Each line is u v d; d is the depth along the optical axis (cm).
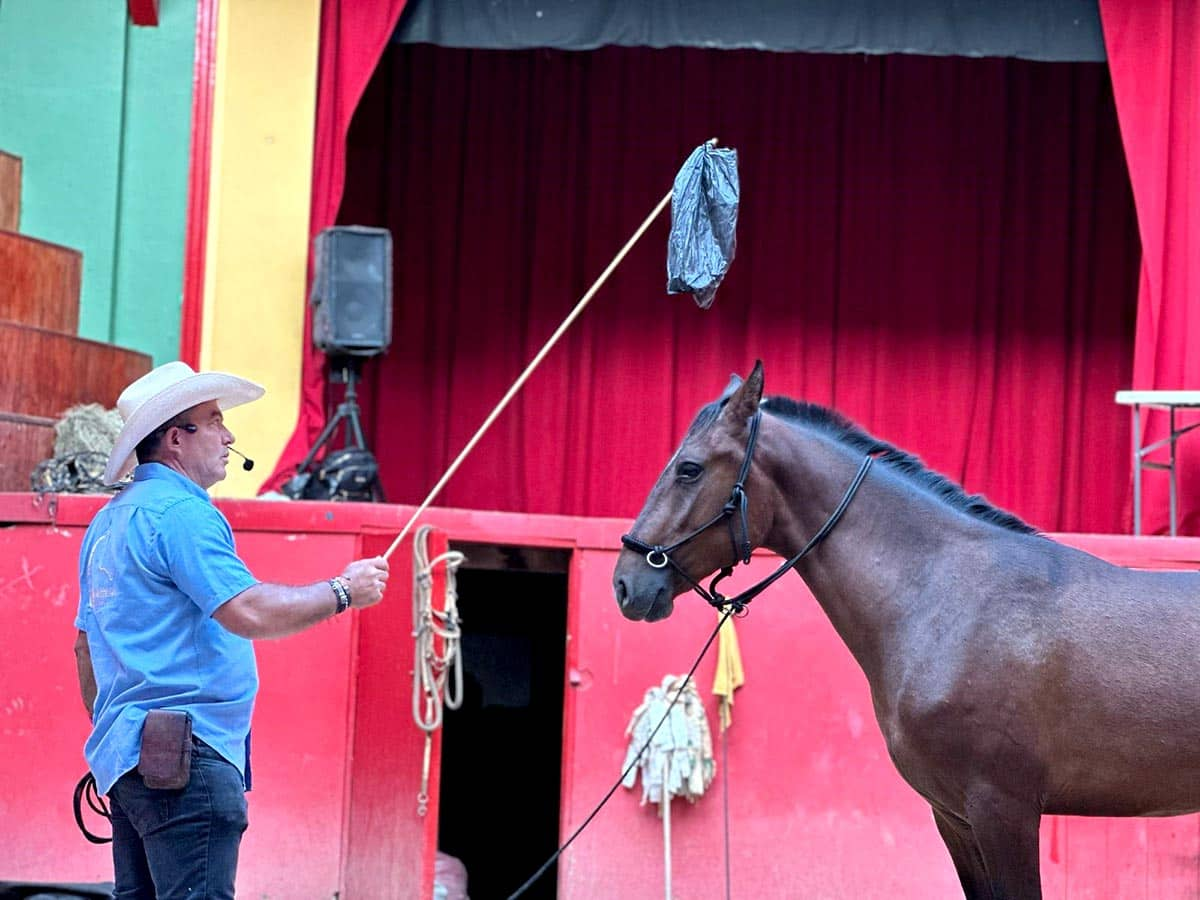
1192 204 680
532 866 741
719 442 390
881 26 688
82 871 541
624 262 847
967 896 391
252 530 552
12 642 550
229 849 319
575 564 580
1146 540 549
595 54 858
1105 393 845
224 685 325
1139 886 538
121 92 701
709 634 571
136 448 345
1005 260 855
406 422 841
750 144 859
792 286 852
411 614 521
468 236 852
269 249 684
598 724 569
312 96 688
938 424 843
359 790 543
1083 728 365
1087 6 691
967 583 376
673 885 557
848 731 563
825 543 391
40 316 674
